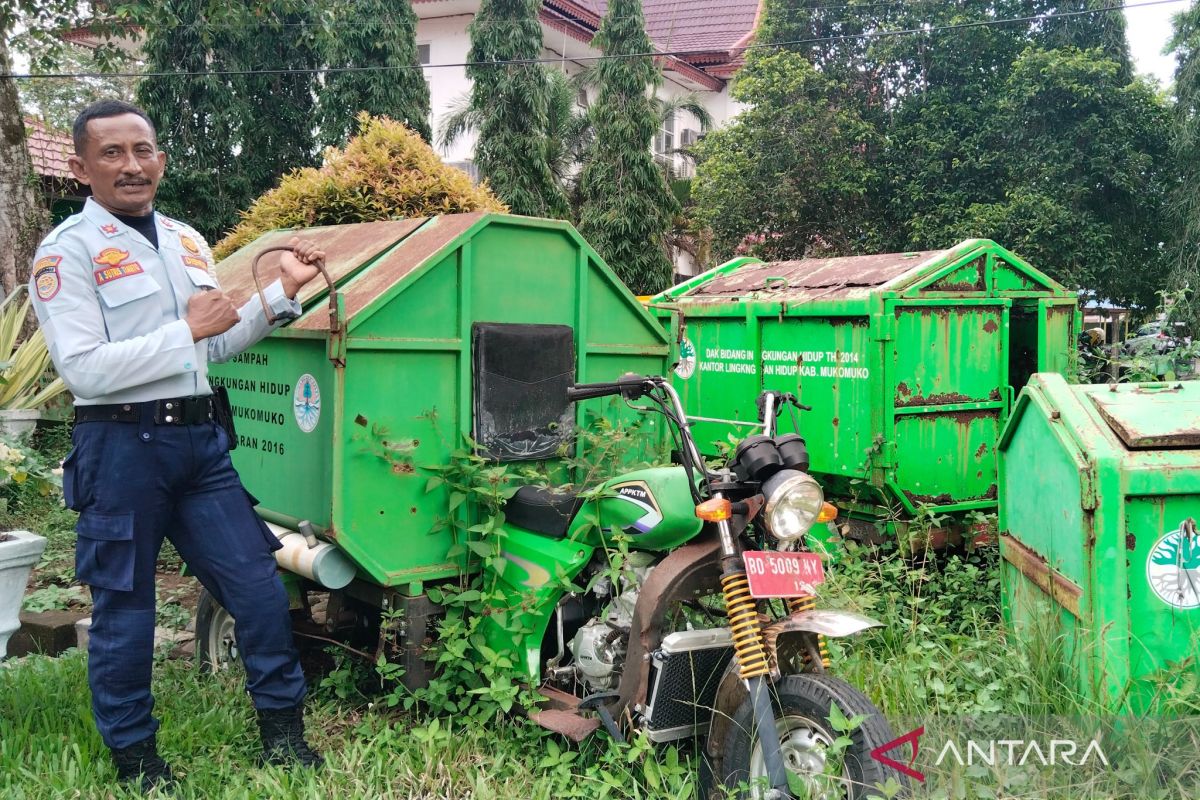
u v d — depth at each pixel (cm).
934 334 596
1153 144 1470
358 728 376
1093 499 339
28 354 852
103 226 327
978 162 1495
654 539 338
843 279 629
